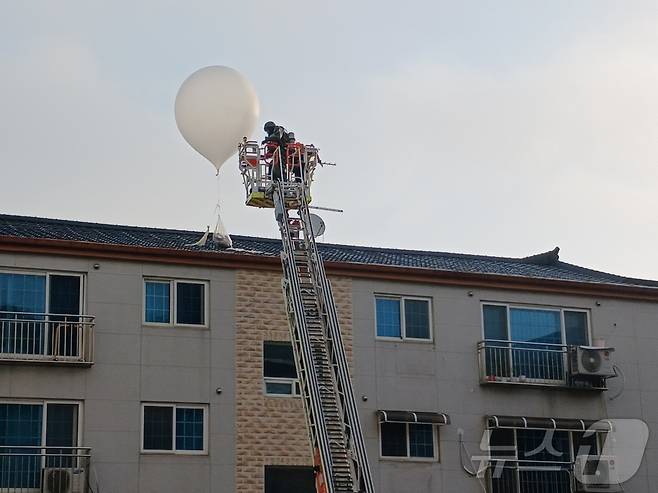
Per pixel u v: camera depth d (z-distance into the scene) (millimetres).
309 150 24109
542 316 29781
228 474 25766
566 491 28688
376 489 26969
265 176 23953
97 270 25734
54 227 29641
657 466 29797
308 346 20891
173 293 26344
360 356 27578
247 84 25562
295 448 26422
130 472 25016
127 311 25797
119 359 25500
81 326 25141
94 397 25094
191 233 31266
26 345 24797
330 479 19438
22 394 24562
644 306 30828
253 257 26953
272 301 27031
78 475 24203
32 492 24094
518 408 28766
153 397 25578
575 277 32469
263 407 26422
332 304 21922
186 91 25516
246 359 26516
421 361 28156
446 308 28734
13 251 25078
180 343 26094
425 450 27750
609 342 30141
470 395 28391
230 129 25375
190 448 25703
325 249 32344
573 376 29188
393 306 28375
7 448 24172
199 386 26031
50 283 25359
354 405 20641
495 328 29219
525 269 33625
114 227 30688
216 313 26531
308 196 23891
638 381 30188
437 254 34188
